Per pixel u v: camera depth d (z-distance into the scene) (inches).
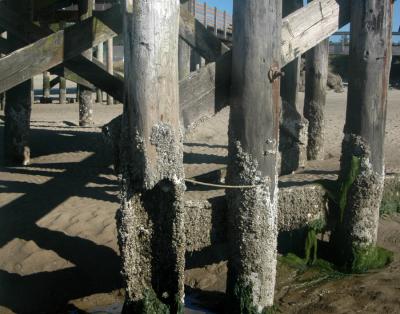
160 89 159.9
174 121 163.6
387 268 219.0
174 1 159.8
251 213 178.5
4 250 234.2
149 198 167.3
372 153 210.1
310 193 215.8
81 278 217.8
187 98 178.2
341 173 216.8
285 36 189.6
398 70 1359.5
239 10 174.1
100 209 269.4
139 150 161.8
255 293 182.2
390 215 261.9
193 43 268.7
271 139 177.8
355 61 208.7
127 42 160.7
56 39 243.9
